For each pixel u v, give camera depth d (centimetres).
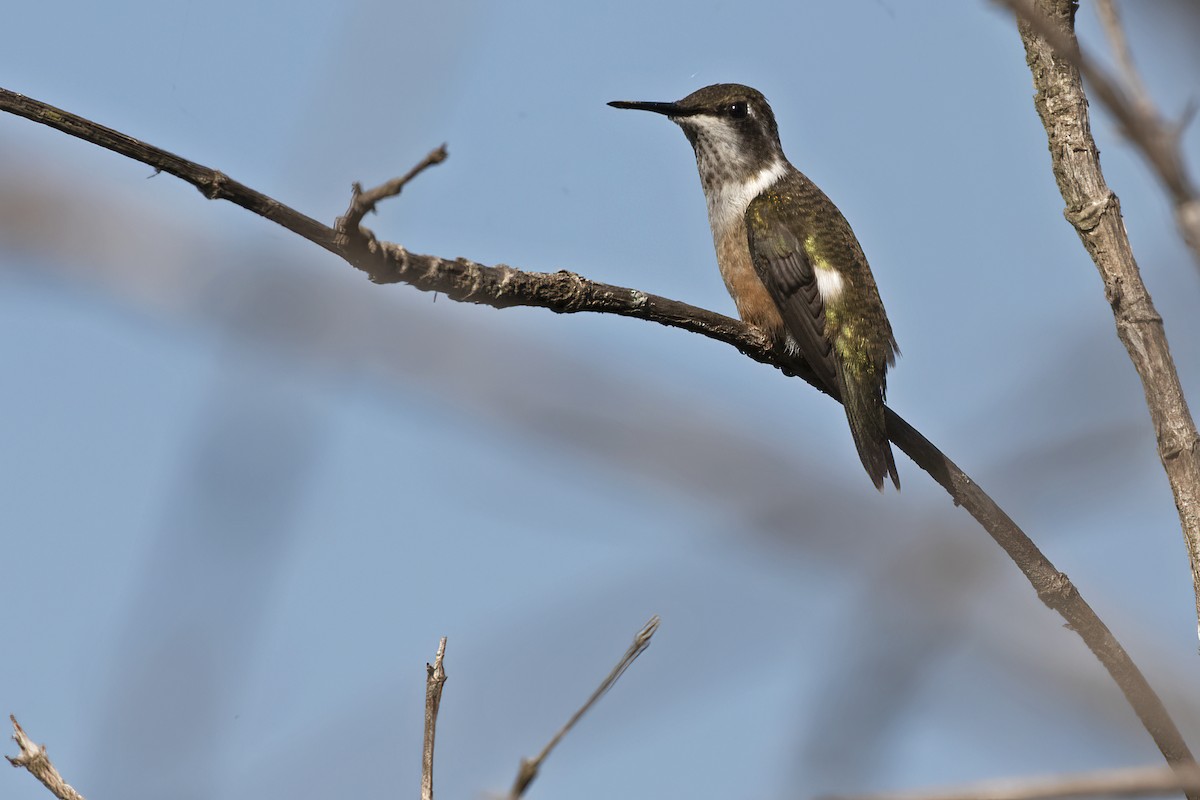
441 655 516
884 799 281
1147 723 429
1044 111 661
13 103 582
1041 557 628
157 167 598
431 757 490
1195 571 582
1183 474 590
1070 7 666
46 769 511
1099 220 633
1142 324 612
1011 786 275
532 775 429
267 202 618
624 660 437
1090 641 600
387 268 674
